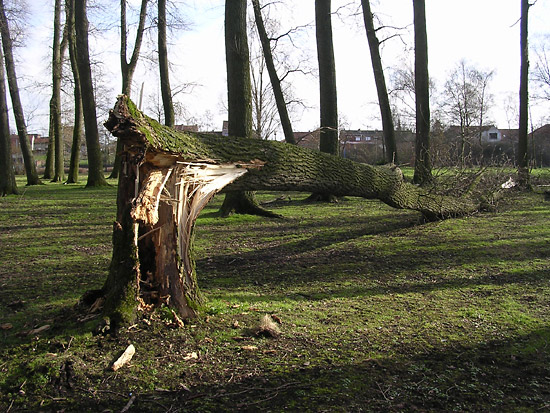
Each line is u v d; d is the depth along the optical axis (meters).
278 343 3.88
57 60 27.91
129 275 4.00
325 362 3.54
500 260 6.81
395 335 4.12
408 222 10.14
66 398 2.98
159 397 3.00
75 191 18.92
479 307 4.89
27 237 9.05
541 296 5.21
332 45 14.33
